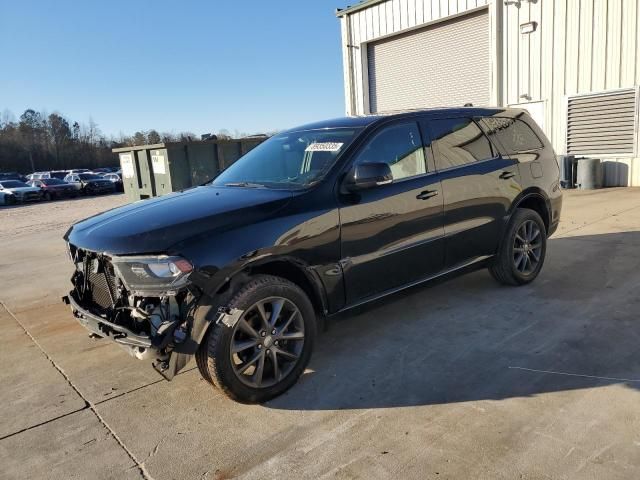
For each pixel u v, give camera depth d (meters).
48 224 15.91
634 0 11.72
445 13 15.50
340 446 2.83
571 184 13.13
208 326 3.11
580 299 4.79
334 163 3.81
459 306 4.83
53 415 3.37
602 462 2.53
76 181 32.22
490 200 4.77
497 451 2.67
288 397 3.40
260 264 3.30
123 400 3.51
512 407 3.08
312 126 4.62
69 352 4.44
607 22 12.23
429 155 4.38
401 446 2.79
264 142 4.93
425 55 16.77
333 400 3.33
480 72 15.24
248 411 3.27
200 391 3.57
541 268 5.70
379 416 3.10
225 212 3.34
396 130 4.25
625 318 4.27
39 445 3.03
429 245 4.27
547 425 2.87
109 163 88.00
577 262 6.01
